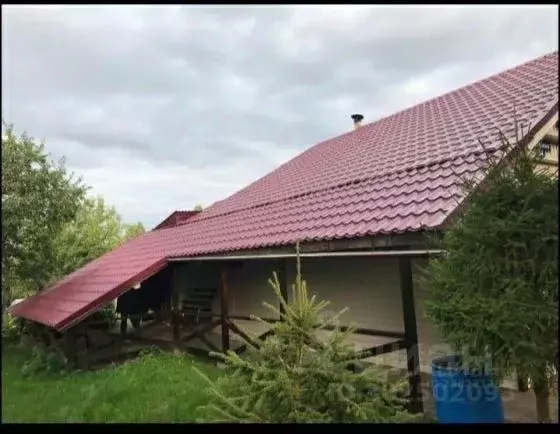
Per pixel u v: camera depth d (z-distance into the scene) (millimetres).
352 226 6316
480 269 3961
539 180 4062
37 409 4602
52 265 12664
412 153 8711
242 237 8648
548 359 3816
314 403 4309
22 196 11375
